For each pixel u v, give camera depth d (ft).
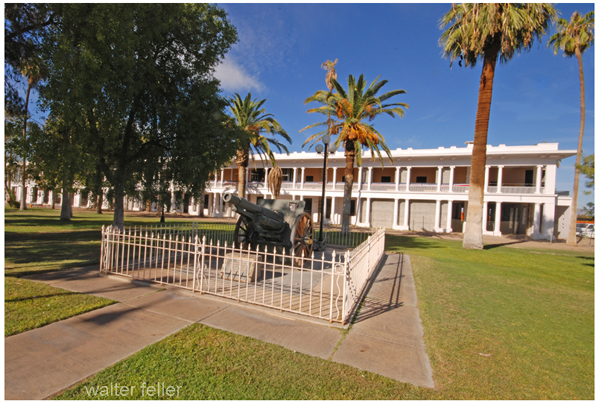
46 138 25.99
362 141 59.00
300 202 28.53
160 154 37.17
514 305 18.94
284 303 16.65
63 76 23.59
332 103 61.05
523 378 10.43
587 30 65.26
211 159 33.30
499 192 88.07
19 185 109.29
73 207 153.07
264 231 27.32
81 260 25.54
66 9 23.67
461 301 19.15
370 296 19.27
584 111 68.33
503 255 45.39
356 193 105.70
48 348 10.93
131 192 37.19
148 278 20.25
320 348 11.87
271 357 11.00
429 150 95.14
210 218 112.57
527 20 42.68
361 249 19.86
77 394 8.57
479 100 51.44
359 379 9.89
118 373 9.64
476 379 10.24
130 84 28.55
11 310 13.87
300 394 8.98
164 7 29.45
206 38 35.94
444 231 94.58
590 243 75.05
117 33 24.77
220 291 18.12
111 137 29.22
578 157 68.54
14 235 42.22
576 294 22.81
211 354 11.02
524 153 83.66
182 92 34.96
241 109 76.48
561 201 88.48
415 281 24.12
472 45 46.62
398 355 11.63
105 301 15.60
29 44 28.22
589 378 10.57
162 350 11.12
